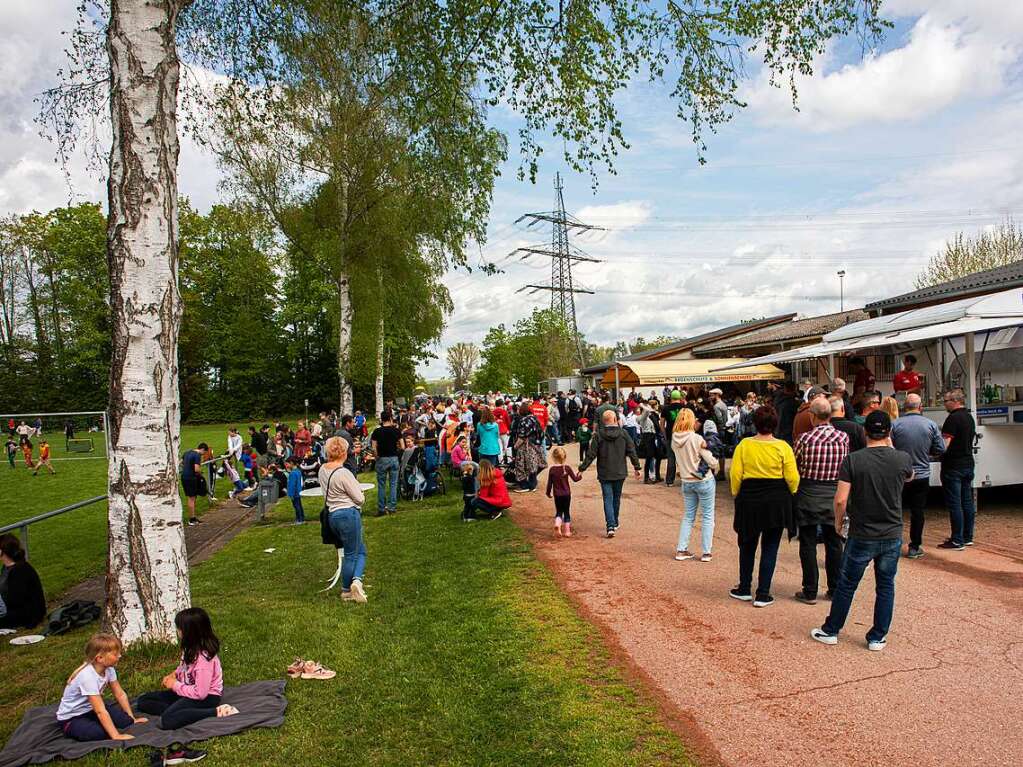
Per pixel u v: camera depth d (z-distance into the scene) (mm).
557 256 58375
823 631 5020
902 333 10273
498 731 3949
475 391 62000
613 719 4016
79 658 5543
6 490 19531
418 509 12164
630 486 13539
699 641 5188
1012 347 10586
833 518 5832
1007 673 4359
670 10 8008
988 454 9031
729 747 3654
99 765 3734
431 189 12891
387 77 9273
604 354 106812
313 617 6277
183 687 4262
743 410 15812
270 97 8797
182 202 54719
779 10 7824
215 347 57906
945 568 6812
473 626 5750
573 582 6965
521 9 7891
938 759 3430
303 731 4051
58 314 52906
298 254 23391
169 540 5379
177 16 5609
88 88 6680
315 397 60156
